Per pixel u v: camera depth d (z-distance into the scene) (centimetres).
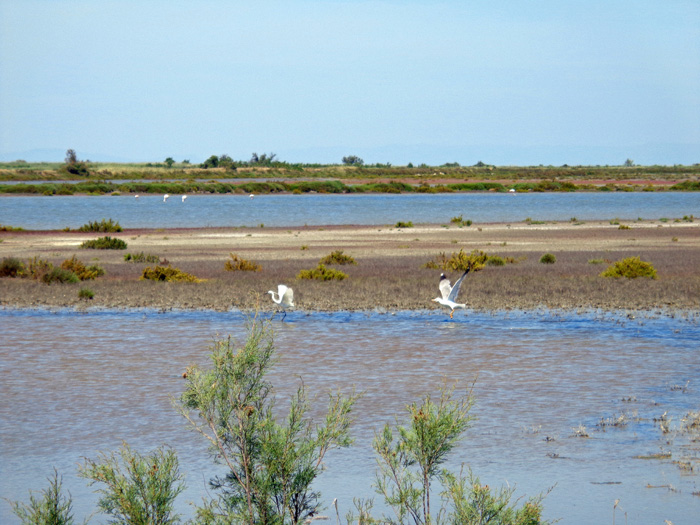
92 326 5969
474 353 4809
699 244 14075
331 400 2102
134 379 4147
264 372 1933
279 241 15462
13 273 9612
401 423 3234
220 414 1845
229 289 8000
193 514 2289
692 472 2672
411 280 8694
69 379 4156
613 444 2984
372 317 6362
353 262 11044
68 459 2859
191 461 2822
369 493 2511
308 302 7144
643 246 13775
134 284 8525
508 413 3431
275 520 1798
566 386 3922
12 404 3644
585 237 15900
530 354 4762
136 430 3219
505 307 6825
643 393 3784
